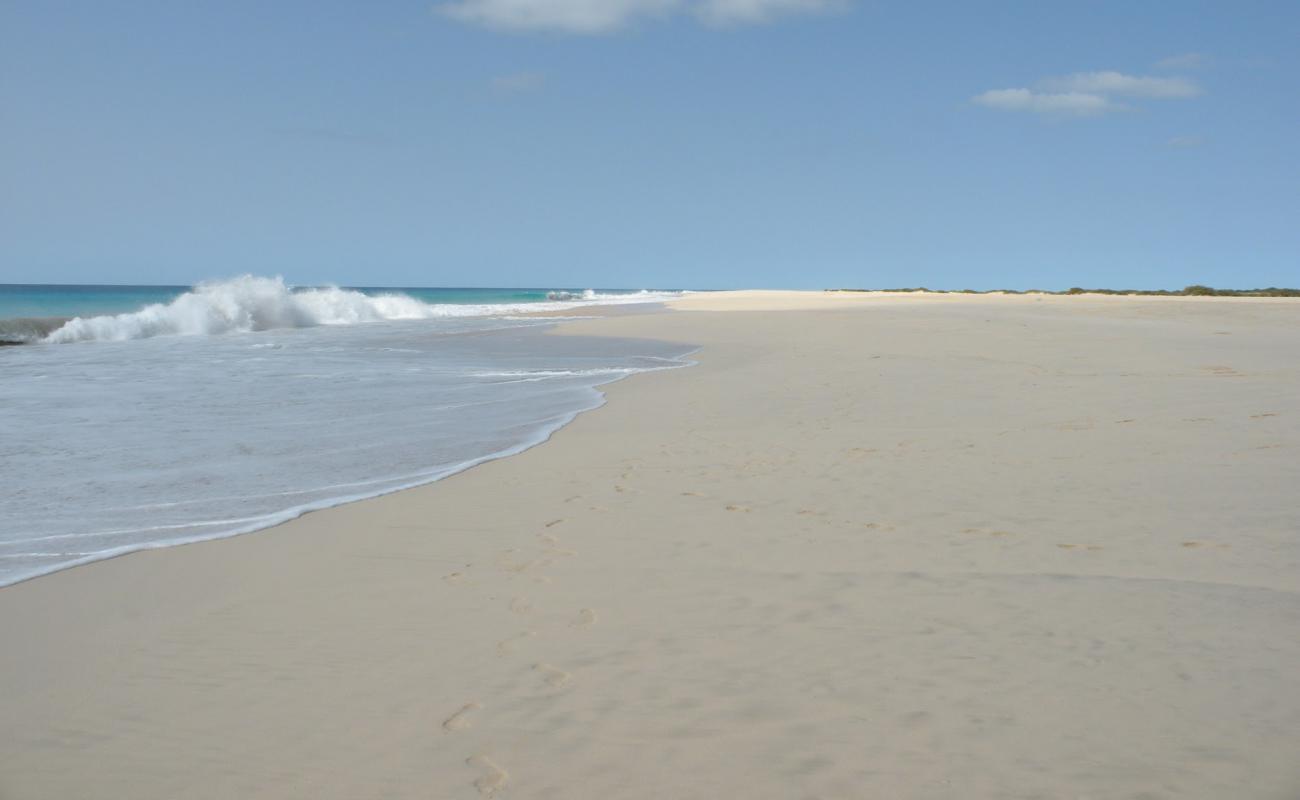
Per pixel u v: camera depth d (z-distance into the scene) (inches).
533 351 761.6
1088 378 477.7
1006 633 145.9
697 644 144.2
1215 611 153.5
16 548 205.3
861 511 224.5
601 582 175.9
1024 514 217.6
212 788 105.6
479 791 103.6
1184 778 102.5
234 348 796.6
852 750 110.4
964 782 102.8
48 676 136.7
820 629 149.5
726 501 237.9
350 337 951.6
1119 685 126.2
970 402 404.8
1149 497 229.3
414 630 152.9
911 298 2279.8
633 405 426.0
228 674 136.6
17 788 106.3
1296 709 118.0
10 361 659.4
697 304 1964.8
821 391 456.1
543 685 130.5
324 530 218.4
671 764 108.4
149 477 280.1
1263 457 271.4
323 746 114.6
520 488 260.2
